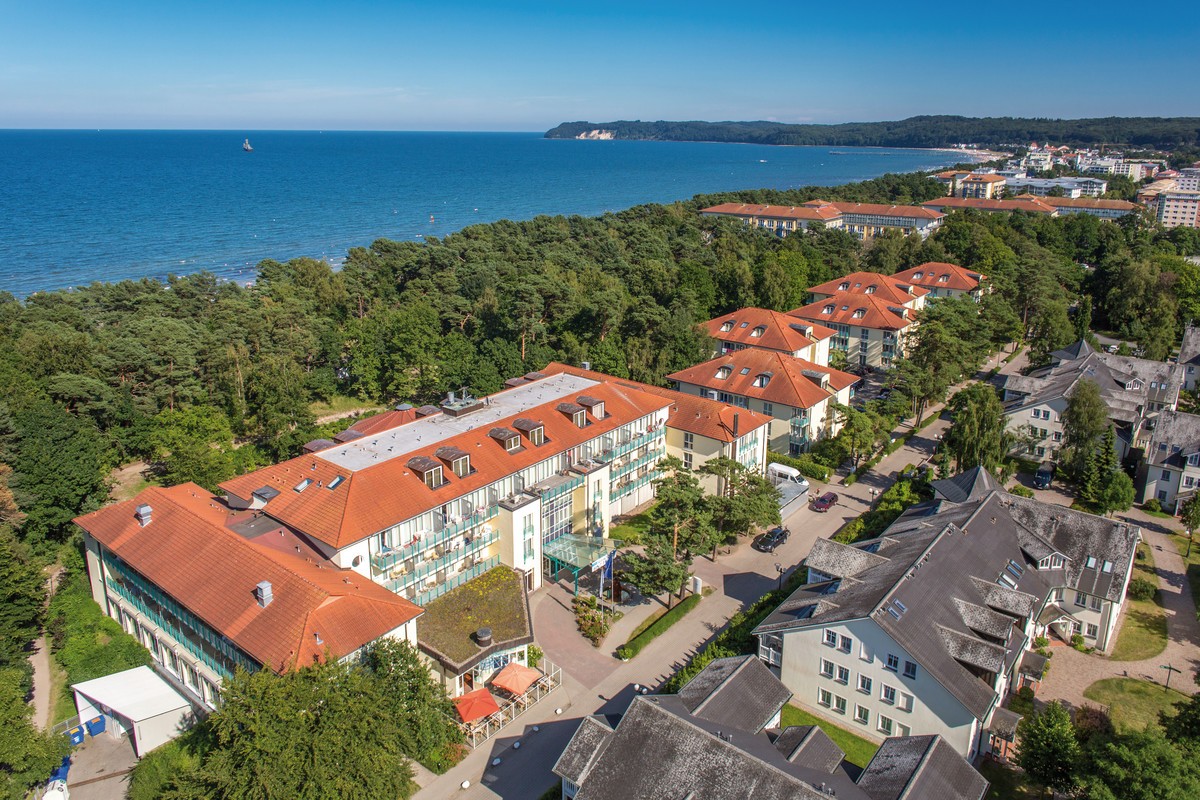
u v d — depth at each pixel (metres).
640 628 66.12
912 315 135.00
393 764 43.50
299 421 95.88
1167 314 147.50
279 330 118.12
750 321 127.75
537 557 70.38
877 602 52.34
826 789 38.88
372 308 145.62
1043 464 97.44
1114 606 62.56
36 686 59.66
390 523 59.56
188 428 90.94
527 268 160.50
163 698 54.56
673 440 89.56
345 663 45.19
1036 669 56.75
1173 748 40.03
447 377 111.50
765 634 57.97
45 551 74.50
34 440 75.38
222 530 58.34
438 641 56.25
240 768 39.88
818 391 101.56
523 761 51.28
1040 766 45.06
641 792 39.88
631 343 118.06
